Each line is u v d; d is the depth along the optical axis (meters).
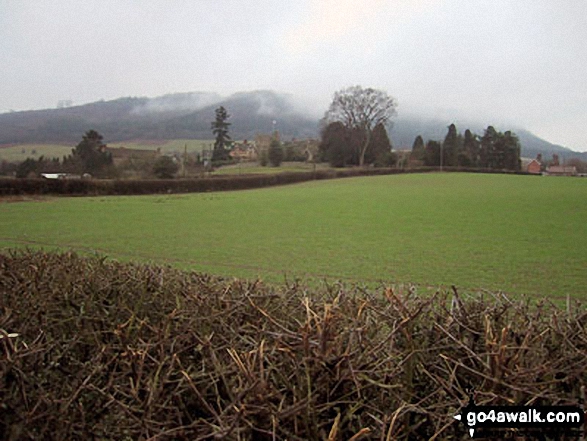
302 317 2.84
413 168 85.38
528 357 2.21
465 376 2.27
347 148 92.06
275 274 12.05
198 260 14.02
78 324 3.03
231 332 2.66
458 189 49.62
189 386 2.24
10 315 3.00
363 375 2.06
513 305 2.78
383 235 19.31
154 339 2.61
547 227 21.73
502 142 103.38
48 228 21.48
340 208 31.70
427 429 2.15
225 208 31.89
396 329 2.29
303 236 19.03
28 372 2.35
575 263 13.40
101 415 2.28
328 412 2.06
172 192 49.38
